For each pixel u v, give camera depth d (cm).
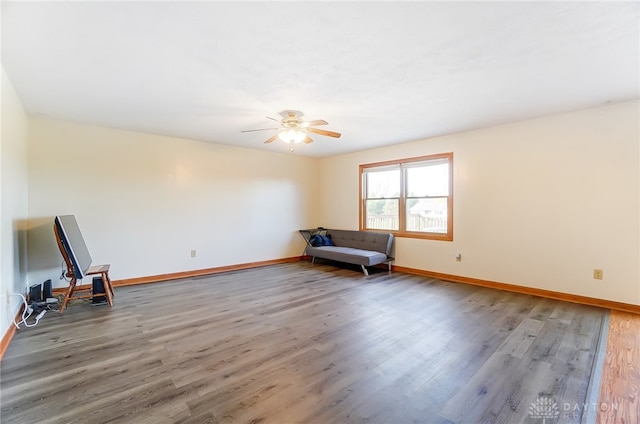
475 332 279
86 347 249
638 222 331
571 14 183
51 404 176
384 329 287
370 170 609
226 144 557
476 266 455
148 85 288
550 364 222
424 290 422
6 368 216
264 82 281
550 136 386
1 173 251
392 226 573
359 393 188
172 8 177
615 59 239
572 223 372
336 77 272
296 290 423
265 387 193
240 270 562
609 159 346
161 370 214
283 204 648
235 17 186
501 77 272
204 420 163
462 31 202
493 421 163
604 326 292
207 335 273
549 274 390
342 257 550
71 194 412
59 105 343
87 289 411
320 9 178
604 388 192
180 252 507
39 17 184
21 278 345
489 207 441
